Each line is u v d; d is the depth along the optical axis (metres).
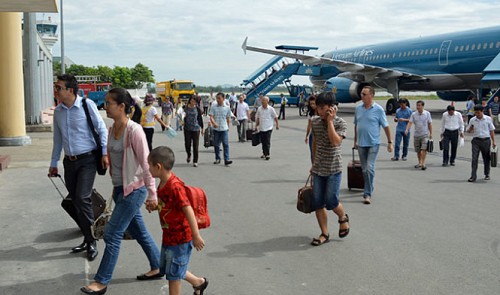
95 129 5.54
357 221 7.12
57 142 5.66
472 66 29.05
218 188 9.65
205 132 14.74
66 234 6.43
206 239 6.25
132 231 4.83
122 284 4.80
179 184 3.98
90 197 5.58
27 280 4.90
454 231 6.58
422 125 12.08
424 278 4.89
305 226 6.86
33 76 22.41
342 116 34.09
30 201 8.29
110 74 120.00
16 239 6.21
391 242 6.10
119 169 4.77
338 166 5.95
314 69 47.12
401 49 34.84
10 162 12.54
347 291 4.59
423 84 33.41
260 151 15.91
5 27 15.84
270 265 5.30
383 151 15.83
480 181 10.41
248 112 18.98
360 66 33.09
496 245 5.96
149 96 13.12
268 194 9.05
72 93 5.43
